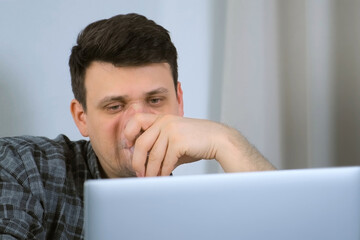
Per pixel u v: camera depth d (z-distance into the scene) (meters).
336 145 2.40
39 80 2.03
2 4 1.98
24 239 1.02
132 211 0.46
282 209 0.50
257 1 2.35
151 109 1.15
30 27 2.01
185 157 1.05
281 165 2.38
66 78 2.06
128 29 1.11
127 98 1.13
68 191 1.26
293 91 2.39
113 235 0.45
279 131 2.37
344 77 2.40
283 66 2.38
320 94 2.39
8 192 1.13
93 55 1.13
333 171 0.52
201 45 2.27
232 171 0.98
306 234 0.51
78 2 2.07
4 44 1.98
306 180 0.51
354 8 2.38
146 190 0.46
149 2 2.19
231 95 2.32
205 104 2.28
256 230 0.49
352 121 2.40
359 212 0.53
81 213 1.25
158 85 1.13
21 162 1.20
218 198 0.48
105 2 2.12
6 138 1.30
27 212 1.12
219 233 0.48
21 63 2.00
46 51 2.03
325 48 2.38
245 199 0.49
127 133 1.07
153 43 1.12
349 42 2.39
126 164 1.15
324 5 2.38
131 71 1.12
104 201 0.45
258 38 2.35
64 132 2.05
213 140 1.00
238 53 2.33
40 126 2.02
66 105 2.05
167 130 1.02
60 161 1.27
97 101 1.15
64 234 1.21
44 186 1.22
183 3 2.24
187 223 0.47
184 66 2.25
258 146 2.36
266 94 2.36
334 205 0.52
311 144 2.39
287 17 2.38
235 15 2.32
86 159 1.32
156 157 1.03
